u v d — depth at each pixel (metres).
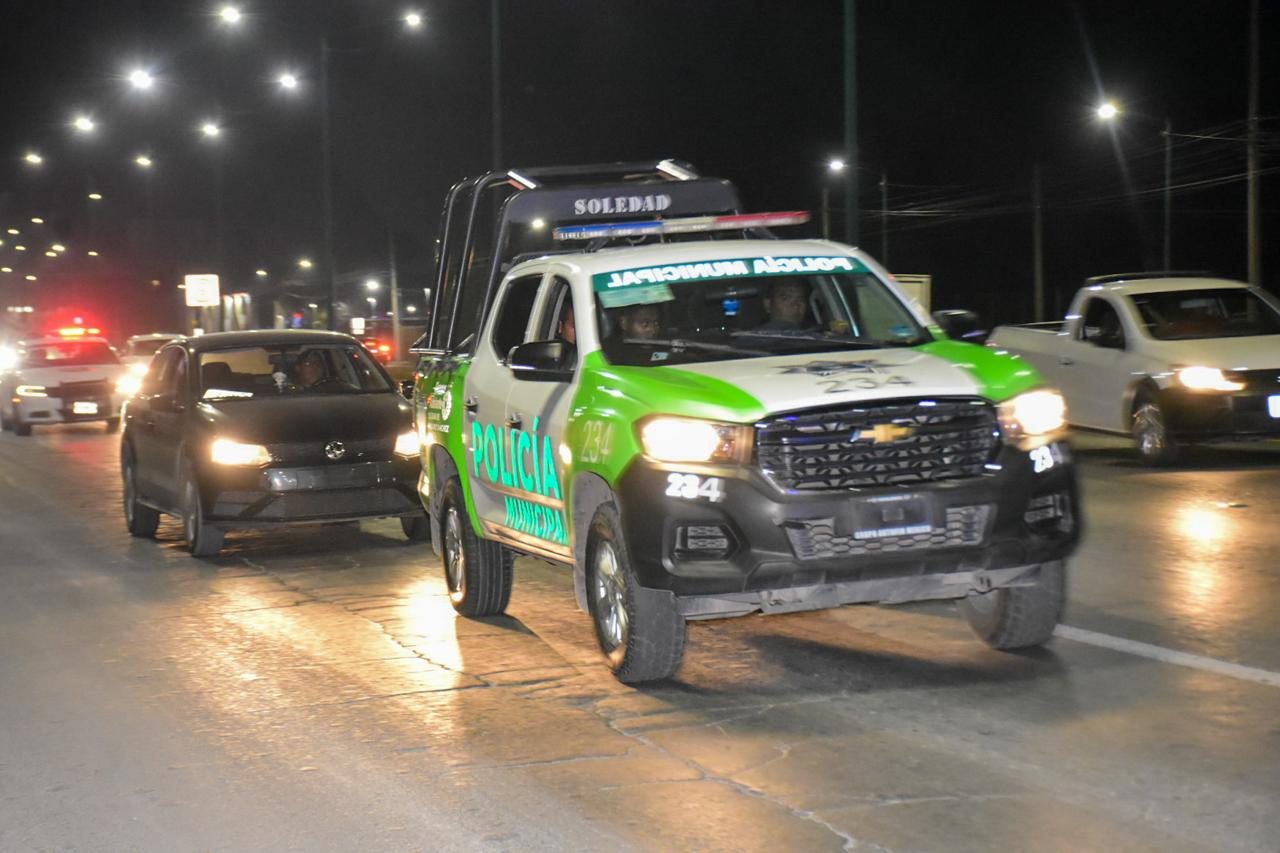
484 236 12.02
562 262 8.39
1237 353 15.52
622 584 7.12
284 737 6.65
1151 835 5.02
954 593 6.92
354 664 8.08
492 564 9.16
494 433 8.59
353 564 11.72
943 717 6.53
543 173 11.90
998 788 5.55
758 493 6.56
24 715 7.23
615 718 6.75
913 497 6.64
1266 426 15.35
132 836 5.43
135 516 13.76
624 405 7.04
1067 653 7.57
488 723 6.75
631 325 7.80
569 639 8.55
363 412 12.41
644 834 5.21
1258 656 7.38
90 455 23.06
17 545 13.42
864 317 8.14
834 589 6.72
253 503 11.88
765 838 5.12
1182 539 11.04
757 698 7.00
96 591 10.83
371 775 6.03
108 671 8.13
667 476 6.71
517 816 5.46
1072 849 4.91
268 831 5.42
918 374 6.95
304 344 13.53
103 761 6.39
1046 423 6.96
